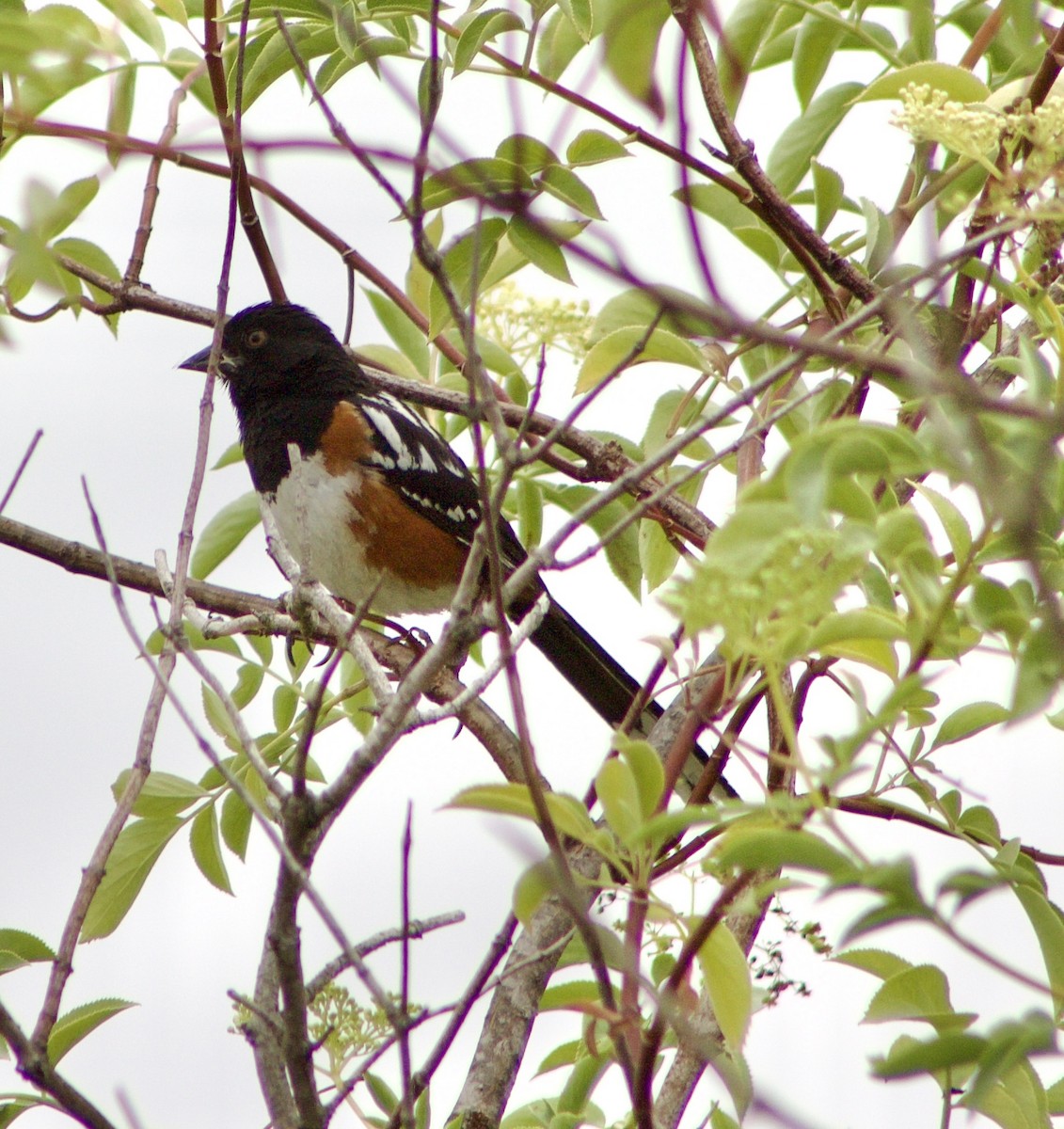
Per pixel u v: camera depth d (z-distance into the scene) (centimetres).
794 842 309
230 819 663
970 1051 302
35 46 414
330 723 733
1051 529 369
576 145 590
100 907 650
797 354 422
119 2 616
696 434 382
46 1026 399
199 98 695
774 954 446
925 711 468
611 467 721
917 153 662
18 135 554
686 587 333
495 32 576
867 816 521
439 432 812
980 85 516
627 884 367
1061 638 292
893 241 615
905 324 320
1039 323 413
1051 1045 294
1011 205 365
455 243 586
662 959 506
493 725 688
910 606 387
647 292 291
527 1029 512
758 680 428
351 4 611
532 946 526
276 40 661
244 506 815
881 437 343
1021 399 352
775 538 325
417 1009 500
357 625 363
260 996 387
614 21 351
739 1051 367
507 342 770
